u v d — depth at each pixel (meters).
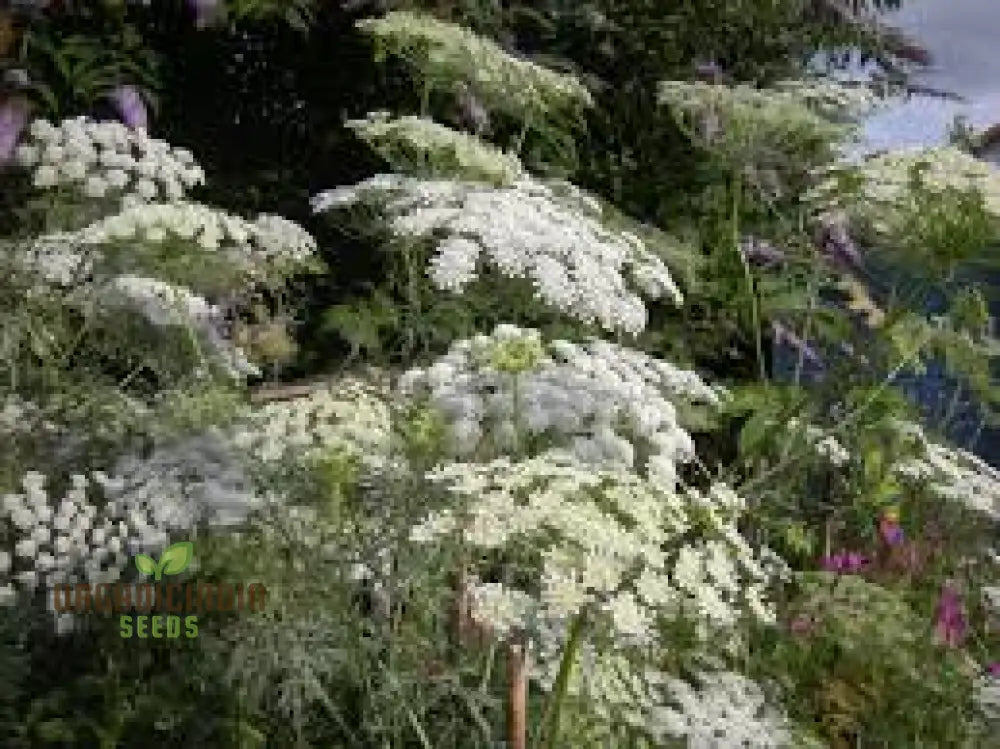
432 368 2.64
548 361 2.67
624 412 2.73
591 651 2.40
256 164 5.55
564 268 2.95
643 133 6.38
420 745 2.46
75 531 2.44
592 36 6.39
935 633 3.67
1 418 2.65
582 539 1.82
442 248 2.96
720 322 5.69
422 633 2.42
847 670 3.47
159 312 2.88
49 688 2.74
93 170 3.20
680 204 6.21
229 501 2.29
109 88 4.68
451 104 5.18
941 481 4.38
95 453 2.65
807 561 4.18
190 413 2.42
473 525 1.87
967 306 4.16
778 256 5.45
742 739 2.59
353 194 3.37
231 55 5.42
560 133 5.06
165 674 2.67
